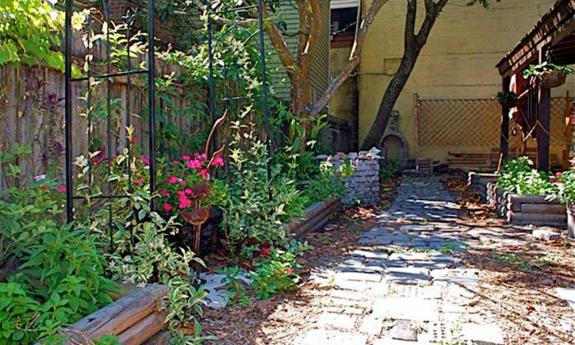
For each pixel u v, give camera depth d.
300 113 6.95
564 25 5.59
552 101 11.58
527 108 7.88
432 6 10.69
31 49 2.80
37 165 2.98
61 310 1.80
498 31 12.45
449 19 12.68
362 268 3.86
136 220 2.71
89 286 2.08
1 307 1.69
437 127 12.83
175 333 2.29
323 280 3.51
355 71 13.30
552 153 11.56
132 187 2.81
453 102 12.73
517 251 4.43
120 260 2.43
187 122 4.90
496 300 3.08
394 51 13.04
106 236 2.64
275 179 4.88
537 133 6.50
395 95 10.94
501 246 4.64
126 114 3.88
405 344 2.42
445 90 12.77
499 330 2.60
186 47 7.46
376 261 4.09
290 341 2.46
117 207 2.76
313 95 9.81
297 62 6.96
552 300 3.08
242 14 7.08
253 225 4.05
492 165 12.36
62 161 3.16
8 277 2.11
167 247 2.63
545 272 3.72
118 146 3.74
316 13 6.66
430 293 3.22
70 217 2.61
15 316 1.74
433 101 12.83
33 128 2.95
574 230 4.87
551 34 6.05
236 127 4.66
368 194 7.59
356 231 5.48
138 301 2.10
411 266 3.93
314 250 4.46
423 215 6.61
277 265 3.28
